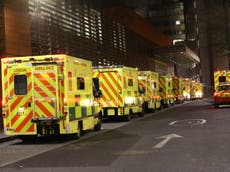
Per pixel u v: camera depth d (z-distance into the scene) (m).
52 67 12.38
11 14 18.75
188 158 8.40
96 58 30.56
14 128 12.64
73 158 9.14
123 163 8.12
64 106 12.31
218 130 13.50
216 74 29.59
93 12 30.55
